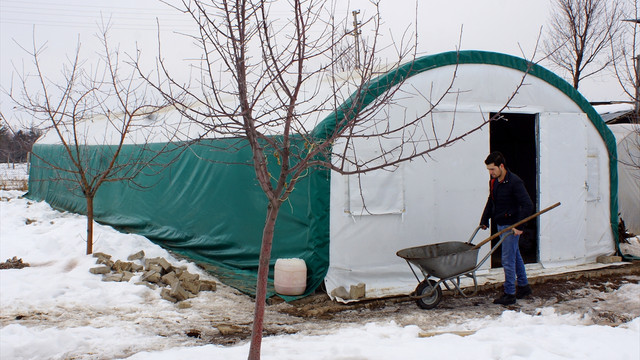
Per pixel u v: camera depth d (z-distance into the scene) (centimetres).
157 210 1038
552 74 820
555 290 720
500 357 441
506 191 643
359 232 679
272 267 750
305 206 685
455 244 668
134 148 1110
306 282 670
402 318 593
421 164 718
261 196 777
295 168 379
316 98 757
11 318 571
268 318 593
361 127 670
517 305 652
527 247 945
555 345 470
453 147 741
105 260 784
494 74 775
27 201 1645
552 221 817
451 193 739
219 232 867
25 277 721
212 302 660
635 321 554
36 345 473
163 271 764
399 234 703
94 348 485
